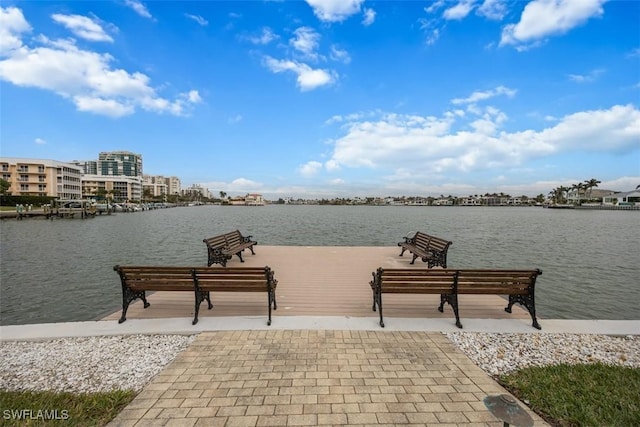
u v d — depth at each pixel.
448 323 4.67
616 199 123.56
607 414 2.68
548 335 4.34
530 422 1.89
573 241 23.38
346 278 7.40
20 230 32.59
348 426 2.50
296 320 4.68
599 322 4.72
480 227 37.06
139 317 4.87
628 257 16.39
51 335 4.20
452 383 3.12
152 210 106.06
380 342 4.03
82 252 18.06
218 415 2.62
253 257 10.28
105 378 3.28
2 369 3.47
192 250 18.81
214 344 3.95
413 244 10.24
